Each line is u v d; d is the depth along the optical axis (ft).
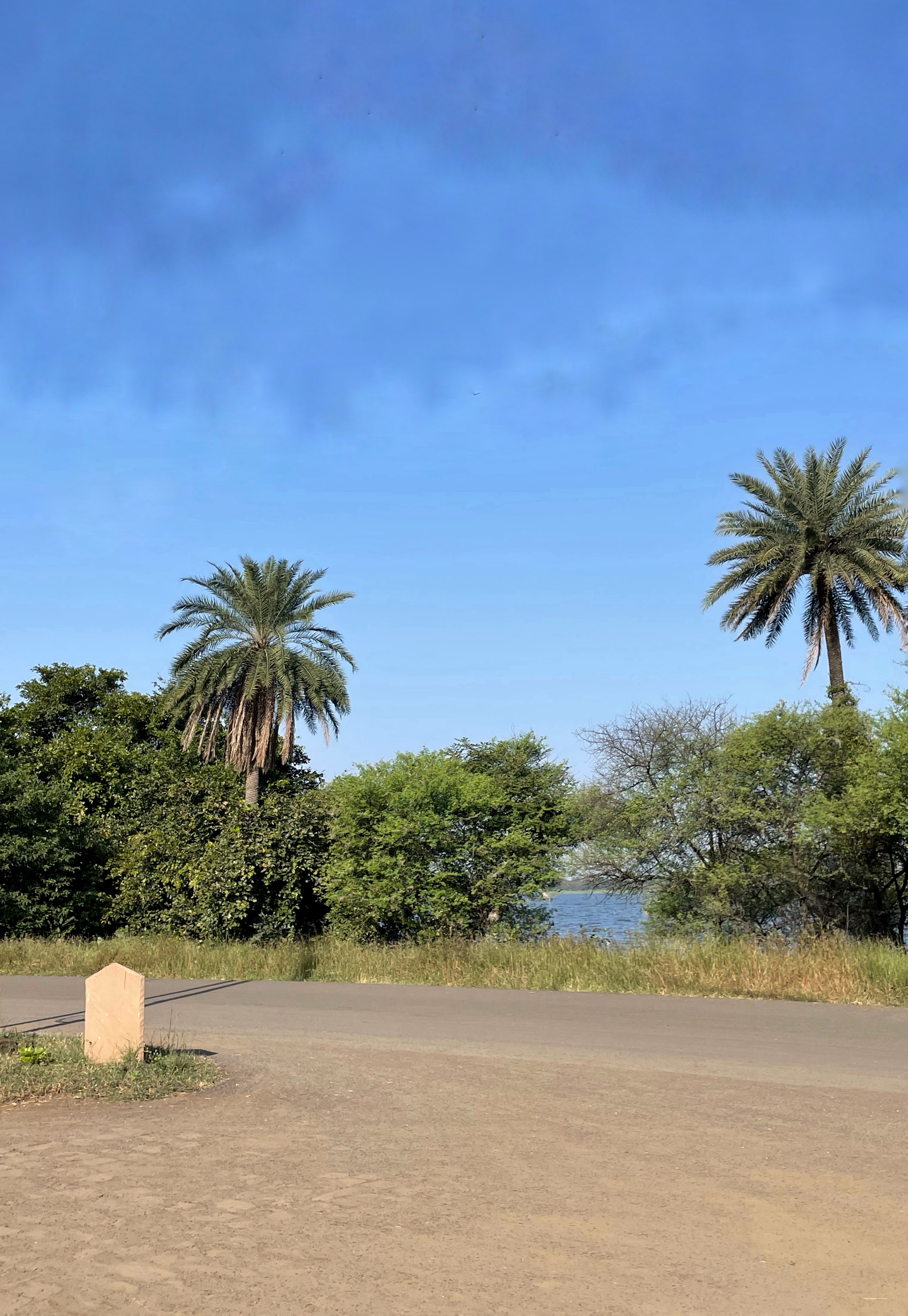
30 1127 25.00
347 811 86.84
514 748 100.37
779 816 92.17
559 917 100.17
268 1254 16.52
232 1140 23.76
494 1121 25.98
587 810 101.45
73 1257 16.31
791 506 113.50
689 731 102.63
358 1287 15.25
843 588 115.96
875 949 59.06
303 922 95.96
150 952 73.61
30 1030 42.50
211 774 137.69
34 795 98.27
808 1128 25.25
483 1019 46.26
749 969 55.36
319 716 127.44
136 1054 32.55
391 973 65.46
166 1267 15.93
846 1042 39.27
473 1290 15.16
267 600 126.93
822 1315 14.42
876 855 94.27
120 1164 21.66
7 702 140.77
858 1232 17.62
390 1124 25.57
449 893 84.43
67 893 98.48
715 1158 22.39
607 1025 44.14
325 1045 38.65
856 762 90.12
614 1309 14.56
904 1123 25.71
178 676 129.59
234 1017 47.55
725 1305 14.71
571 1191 19.94
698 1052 36.96
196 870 93.50
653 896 99.50
